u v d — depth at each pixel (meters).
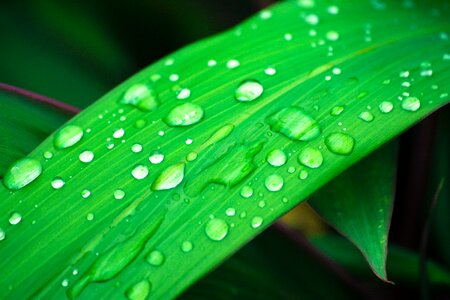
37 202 0.17
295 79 0.18
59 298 0.15
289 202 0.16
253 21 0.20
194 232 0.16
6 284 0.16
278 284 0.22
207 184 0.17
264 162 0.17
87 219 0.16
